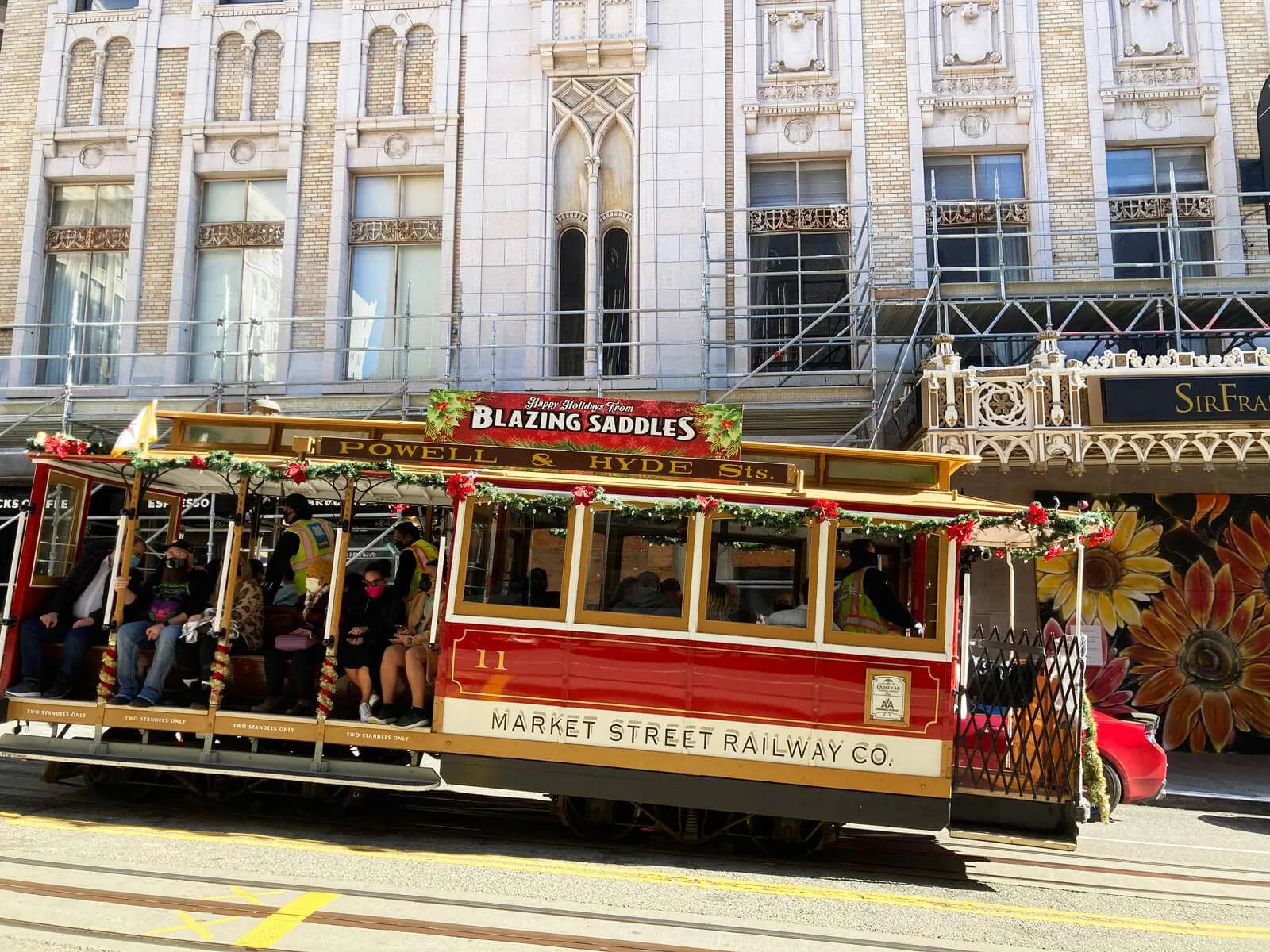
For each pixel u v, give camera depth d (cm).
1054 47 1647
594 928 518
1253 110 1602
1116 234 1538
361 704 732
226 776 764
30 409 1678
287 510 832
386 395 1591
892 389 1359
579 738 694
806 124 1678
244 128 1775
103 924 488
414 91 1775
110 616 752
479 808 816
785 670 688
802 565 709
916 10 1670
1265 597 1316
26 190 1812
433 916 523
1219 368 1116
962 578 738
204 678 757
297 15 1802
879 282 1612
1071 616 1336
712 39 1697
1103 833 884
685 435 749
